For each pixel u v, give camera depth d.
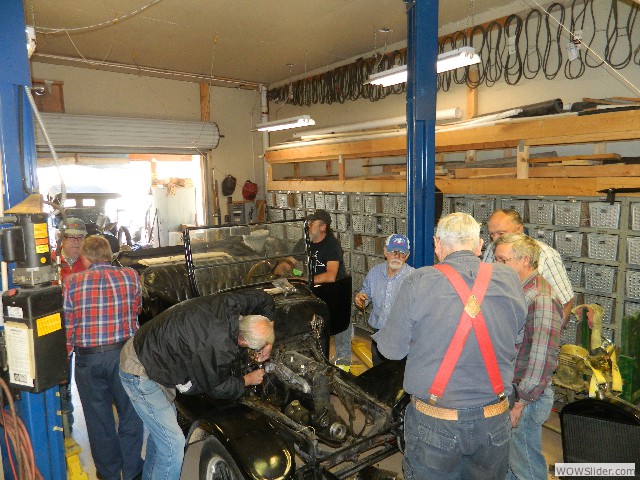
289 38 6.25
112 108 7.83
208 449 2.46
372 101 7.08
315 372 2.56
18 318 1.83
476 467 1.81
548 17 4.82
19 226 1.87
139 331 2.32
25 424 2.07
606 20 4.42
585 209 3.80
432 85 3.33
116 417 3.71
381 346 1.88
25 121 2.12
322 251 4.24
